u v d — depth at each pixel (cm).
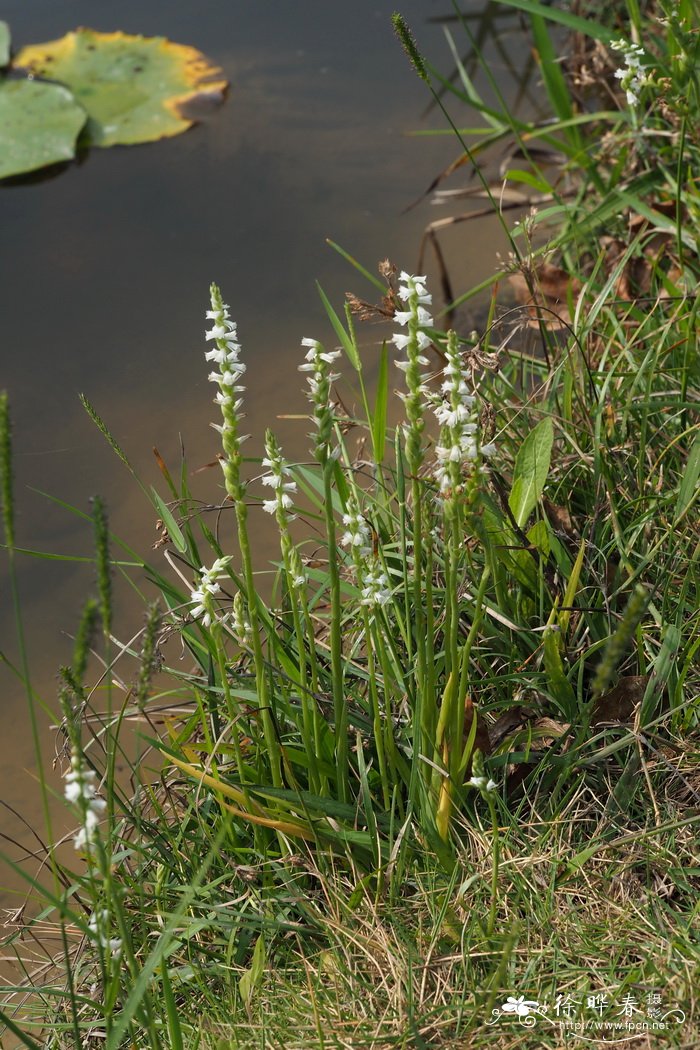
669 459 313
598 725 256
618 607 280
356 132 605
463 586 262
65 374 462
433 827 233
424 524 240
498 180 548
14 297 504
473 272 492
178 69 667
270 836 251
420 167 573
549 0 664
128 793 304
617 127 466
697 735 258
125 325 485
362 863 243
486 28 675
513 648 270
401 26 267
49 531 401
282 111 629
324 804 233
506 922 226
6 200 575
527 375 400
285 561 224
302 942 234
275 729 239
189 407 443
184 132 618
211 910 238
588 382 325
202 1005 229
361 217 539
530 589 279
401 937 228
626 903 227
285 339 467
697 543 286
